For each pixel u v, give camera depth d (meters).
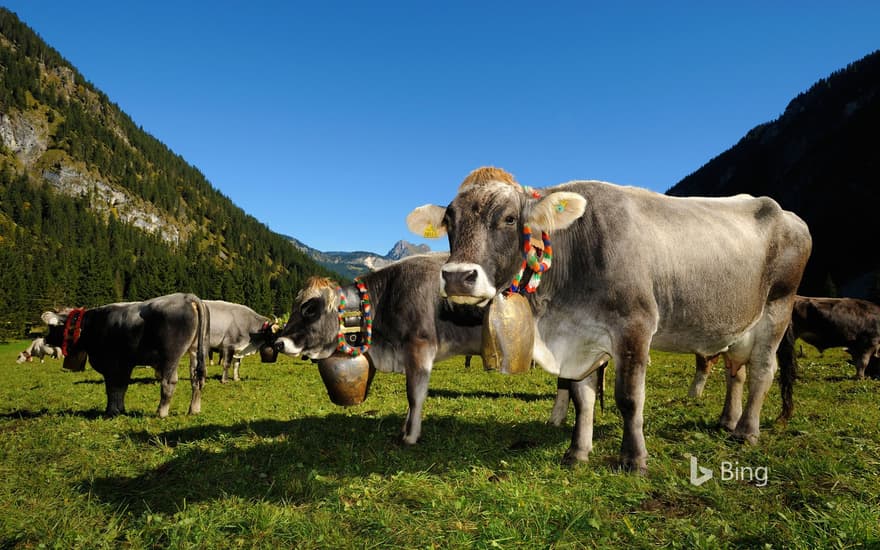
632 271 2.66
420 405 3.54
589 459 2.93
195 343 5.12
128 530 2.30
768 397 4.86
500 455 3.18
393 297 3.69
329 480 2.77
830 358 10.42
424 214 2.77
